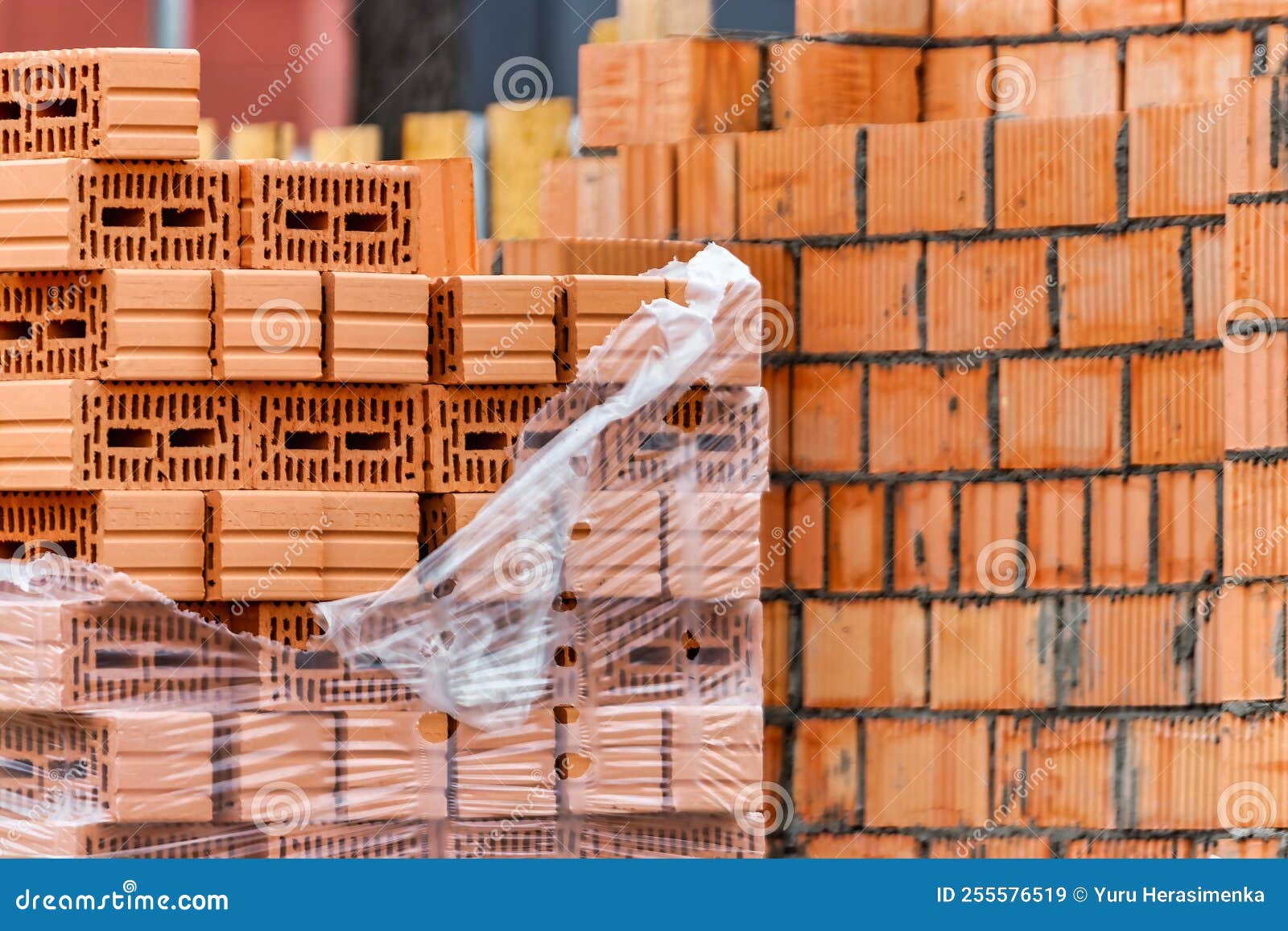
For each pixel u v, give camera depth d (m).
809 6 23.53
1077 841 21.02
